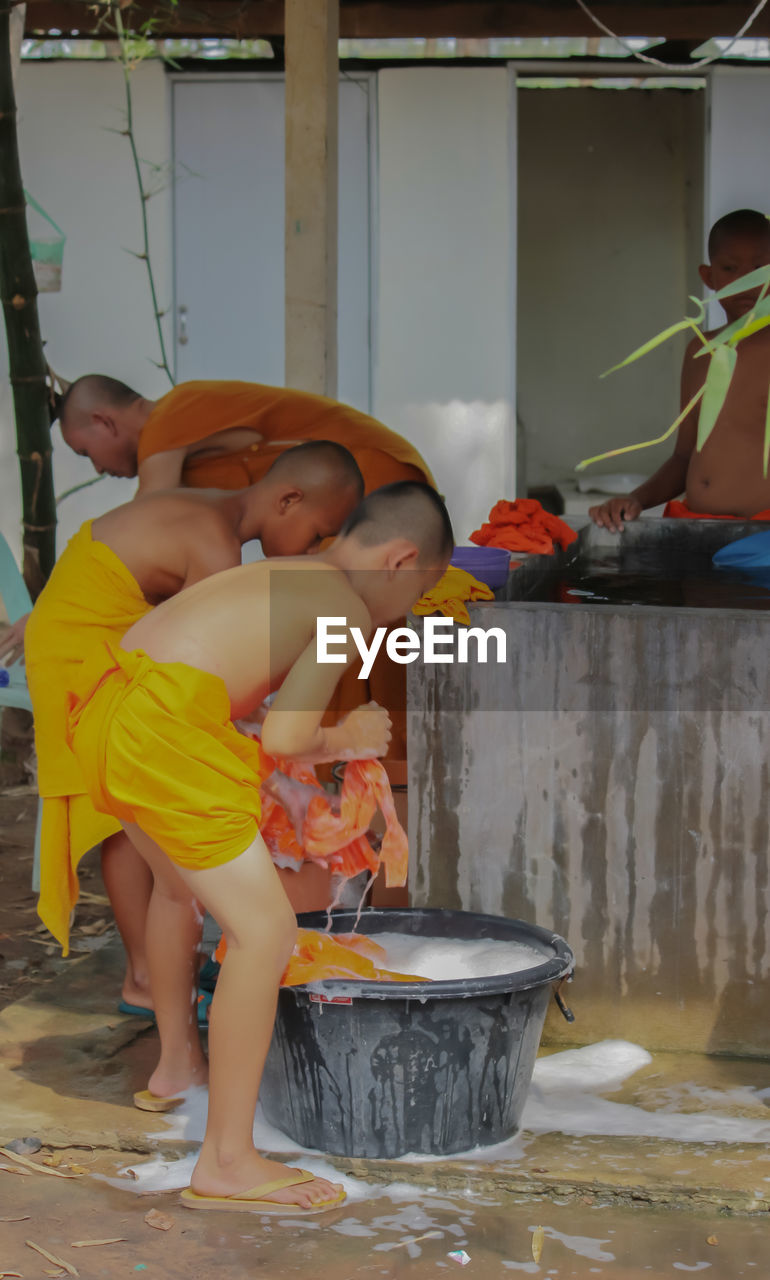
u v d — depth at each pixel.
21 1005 3.06
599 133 9.42
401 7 6.62
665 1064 2.77
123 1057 2.80
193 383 3.62
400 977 2.45
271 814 2.62
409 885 2.90
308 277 4.69
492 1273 2.06
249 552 7.41
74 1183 2.33
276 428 3.64
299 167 4.64
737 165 7.54
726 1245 2.14
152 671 2.25
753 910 2.76
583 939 2.84
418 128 7.53
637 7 6.59
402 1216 2.23
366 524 2.40
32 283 4.56
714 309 8.27
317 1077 2.35
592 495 9.16
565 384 9.76
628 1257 2.10
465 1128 2.37
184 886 2.51
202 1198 2.24
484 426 7.75
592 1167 2.32
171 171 7.52
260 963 2.21
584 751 2.79
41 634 2.88
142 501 2.94
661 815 2.77
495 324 7.66
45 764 2.87
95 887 4.03
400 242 7.64
